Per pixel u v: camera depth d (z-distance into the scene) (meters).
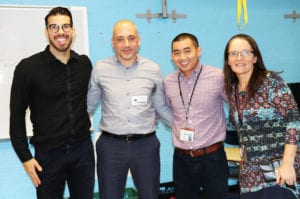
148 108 2.39
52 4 3.29
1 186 3.26
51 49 2.20
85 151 2.30
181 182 2.53
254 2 3.98
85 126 2.30
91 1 3.42
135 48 2.32
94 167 2.37
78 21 3.35
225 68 2.15
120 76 2.36
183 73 2.50
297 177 1.93
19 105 2.14
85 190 2.33
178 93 2.51
